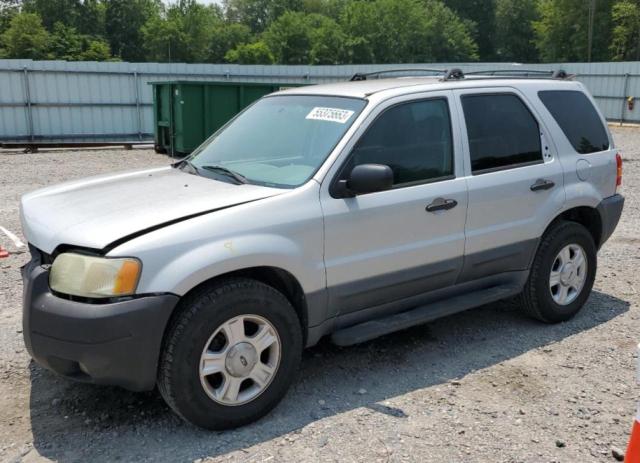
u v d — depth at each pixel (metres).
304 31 85.56
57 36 80.75
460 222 4.31
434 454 3.29
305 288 3.66
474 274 4.53
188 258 3.22
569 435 3.49
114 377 3.17
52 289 3.24
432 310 4.30
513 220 4.63
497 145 4.60
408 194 4.04
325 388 4.00
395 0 81.31
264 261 3.45
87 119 21.12
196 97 15.83
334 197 3.76
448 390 3.99
